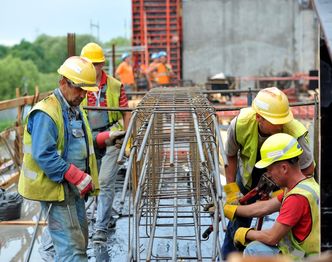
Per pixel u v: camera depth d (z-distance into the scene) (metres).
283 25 29.78
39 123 5.80
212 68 30.17
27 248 8.06
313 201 5.32
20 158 12.73
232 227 6.79
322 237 3.73
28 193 5.94
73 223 6.06
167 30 29.97
